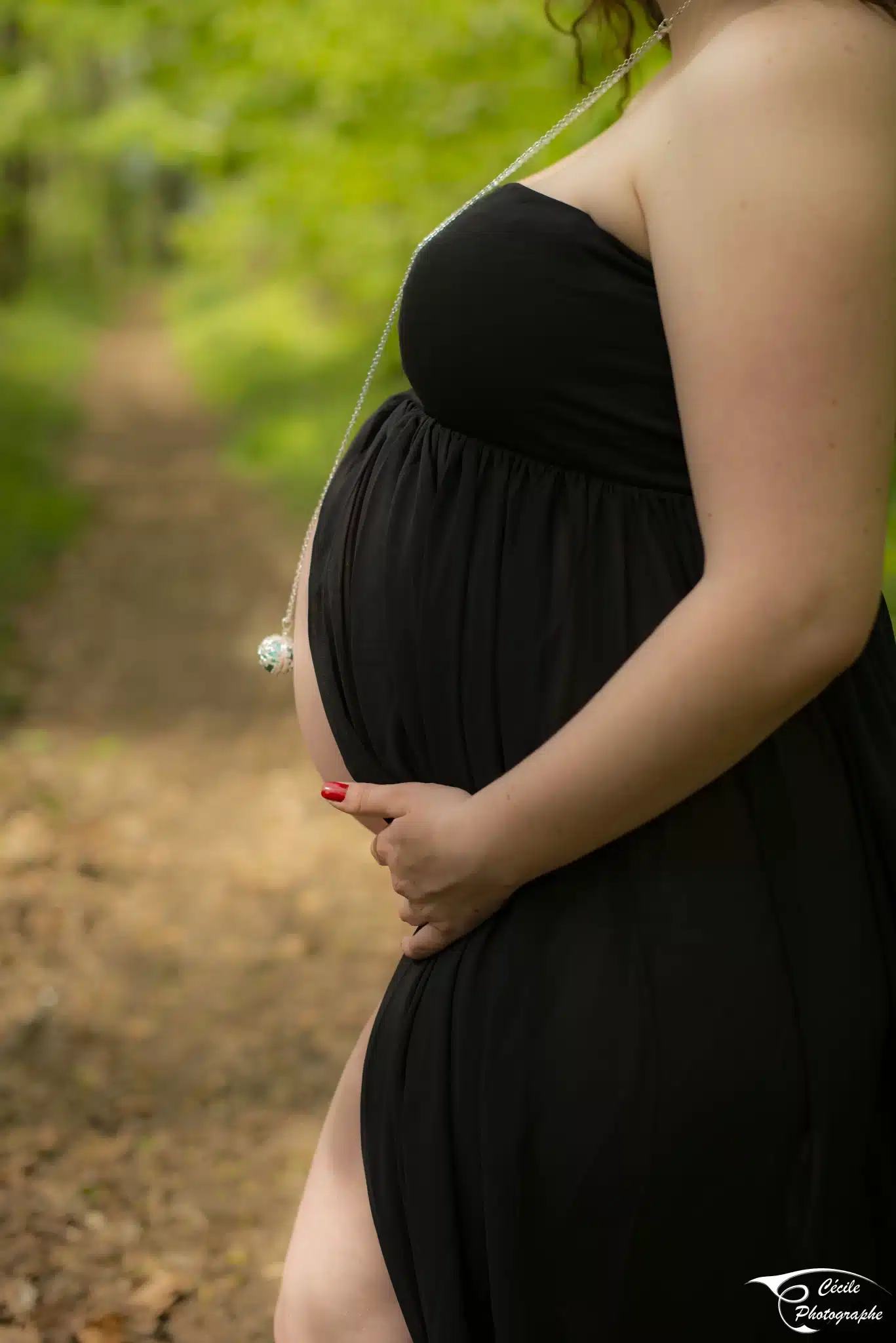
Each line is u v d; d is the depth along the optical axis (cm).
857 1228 114
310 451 1385
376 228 1206
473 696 119
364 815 142
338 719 137
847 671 119
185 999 400
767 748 114
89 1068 359
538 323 112
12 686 707
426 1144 120
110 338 3102
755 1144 111
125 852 504
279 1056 370
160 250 5034
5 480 1195
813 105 100
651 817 107
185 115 926
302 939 441
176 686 725
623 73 127
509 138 797
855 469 99
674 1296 113
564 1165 112
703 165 103
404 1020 123
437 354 118
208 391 2067
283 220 1285
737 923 111
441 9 757
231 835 528
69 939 432
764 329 98
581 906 113
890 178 100
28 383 1923
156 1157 320
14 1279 273
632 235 111
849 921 114
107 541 1080
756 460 99
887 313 100
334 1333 135
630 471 115
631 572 114
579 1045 111
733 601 99
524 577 117
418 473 125
